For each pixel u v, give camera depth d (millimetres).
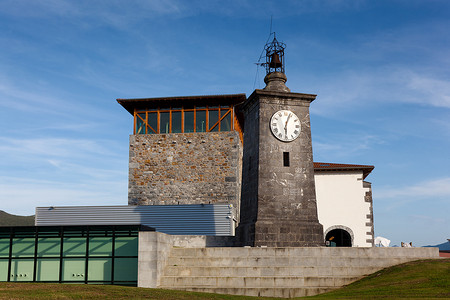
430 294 13711
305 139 21859
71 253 17844
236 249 18625
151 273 17000
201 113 33094
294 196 21125
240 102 32750
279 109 21859
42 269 17812
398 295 13945
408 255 18703
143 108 33594
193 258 18547
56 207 30875
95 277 17609
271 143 21484
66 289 13852
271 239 20359
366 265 18359
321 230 20938
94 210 30609
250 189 21953
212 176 32094
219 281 17531
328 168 32375
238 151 32625
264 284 17453
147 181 32469
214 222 29422
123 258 17625
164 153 32750
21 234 18094
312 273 18016
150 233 17312
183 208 29875
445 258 18469
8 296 12406
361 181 32438
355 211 32094
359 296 14453
